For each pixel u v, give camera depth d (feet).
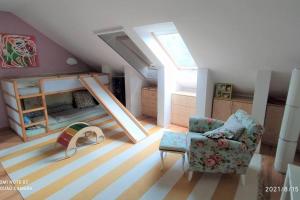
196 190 7.11
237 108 10.82
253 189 7.15
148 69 14.40
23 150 9.98
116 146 10.41
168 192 7.00
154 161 9.00
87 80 13.19
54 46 14.15
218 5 6.01
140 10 7.51
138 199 6.66
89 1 8.04
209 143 6.72
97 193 6.92
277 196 6.80
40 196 6.77
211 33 7.47
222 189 7.17
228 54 8.46
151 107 14.99
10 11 11.47
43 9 10.03
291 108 7.41
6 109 12.44
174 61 12.52
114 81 16.14
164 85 12.42
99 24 9.62
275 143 10.19
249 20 6.17
